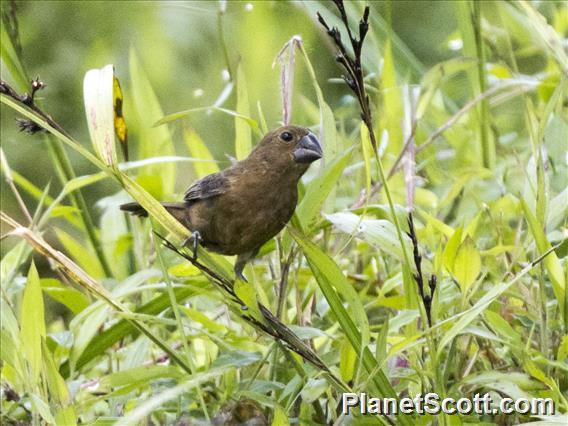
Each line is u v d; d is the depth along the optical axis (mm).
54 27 16203
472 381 6941
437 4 15555
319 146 7879
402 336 7840
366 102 6574
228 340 8234
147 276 8375
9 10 10008
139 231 10297
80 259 10188
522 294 7797
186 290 8375
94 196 14836
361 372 7133
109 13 16141
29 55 16125
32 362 7406
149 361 9125
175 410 7613
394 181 10359
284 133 7852
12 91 6832
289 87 8281
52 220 14203
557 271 7230
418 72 11609
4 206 15039
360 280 9555
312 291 8125
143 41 15883
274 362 7953
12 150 15438
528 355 7113
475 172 9492
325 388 6902
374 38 11336
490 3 13125
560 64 8680
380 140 11023
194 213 8062
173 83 15469
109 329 8312
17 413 8195
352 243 10125
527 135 12102
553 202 7941
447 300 7641
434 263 7414
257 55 14109
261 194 7828
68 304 8992
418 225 9625
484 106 10398
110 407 7773
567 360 7590
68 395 7254
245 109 8594
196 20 15219
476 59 10188
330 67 15305
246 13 14148
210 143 14945
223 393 7723
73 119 15852
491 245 9273
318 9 11016
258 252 8430
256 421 7473
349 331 6941
